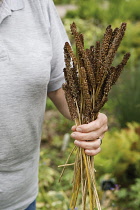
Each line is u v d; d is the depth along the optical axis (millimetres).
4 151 887
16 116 871
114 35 897
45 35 914
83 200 937
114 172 1938
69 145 2334
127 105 2346
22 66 858
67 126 2586
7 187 932
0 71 841
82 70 847
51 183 1942
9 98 853
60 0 6125
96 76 886
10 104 857
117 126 2473
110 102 2580
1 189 927
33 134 940
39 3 916
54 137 2424
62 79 1004
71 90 904
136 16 4711
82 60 887
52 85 1011
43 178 1895
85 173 948
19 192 970
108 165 1885
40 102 922
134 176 1994
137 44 3709
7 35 862
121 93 2492
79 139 917
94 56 892
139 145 1978
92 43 3381
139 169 1959
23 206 1002
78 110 925
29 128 916
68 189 1908
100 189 1771
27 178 976
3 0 854
